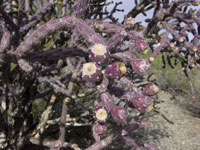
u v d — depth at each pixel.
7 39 0.78
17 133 2.12
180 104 5.41
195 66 1.19
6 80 1.48
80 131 2.93
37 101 2.81
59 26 0.72
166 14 1.15
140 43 0.81
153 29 1.26
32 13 1.67
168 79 6.38
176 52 1.11
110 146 2.84
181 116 4.75
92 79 0.65
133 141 1.17
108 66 0.69
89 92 2.07
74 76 1.15
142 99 0.73
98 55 0.63
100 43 0.66
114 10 2.24
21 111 1.98
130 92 0.77
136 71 0.74
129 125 1.17
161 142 3.54
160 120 4.42
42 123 2.07
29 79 1.67
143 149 1.18
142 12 1.97
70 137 2.88
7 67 1.40
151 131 3.87
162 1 1.16
